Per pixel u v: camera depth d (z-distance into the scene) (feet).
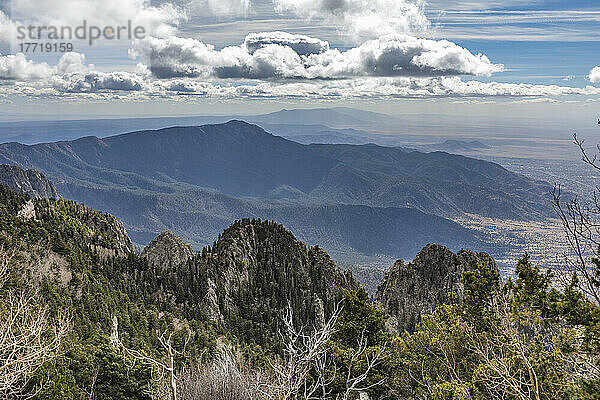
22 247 250.16
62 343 125.18
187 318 298.15
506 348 85.81
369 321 152.66
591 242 46.50
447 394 87.76
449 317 123.24
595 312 53.72
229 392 74.69
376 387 112.27
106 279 300.81
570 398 65.57
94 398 116.57
